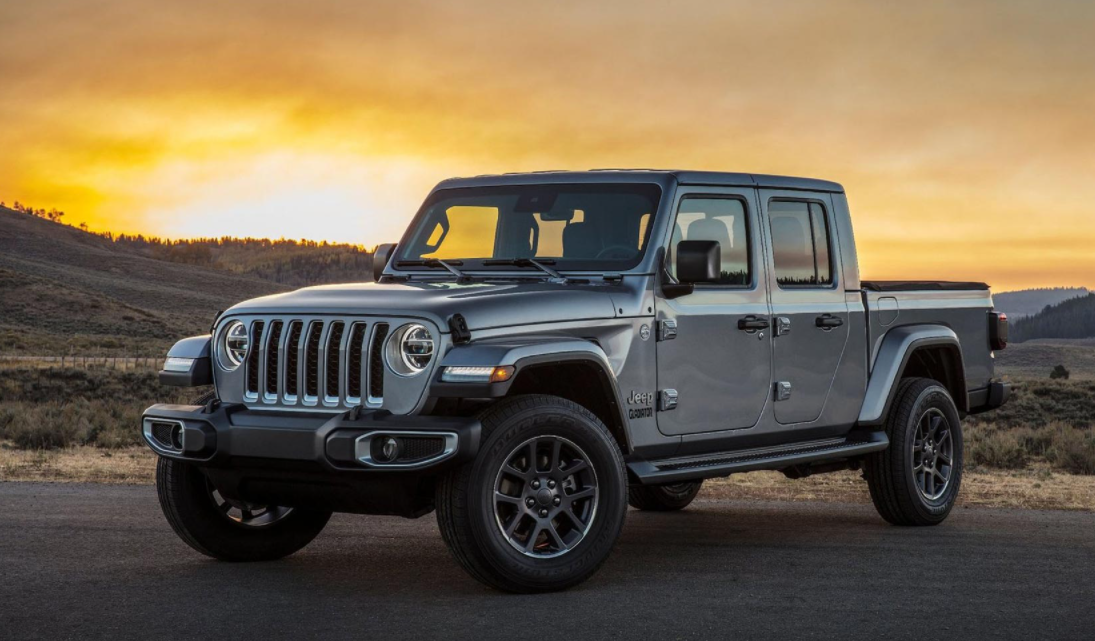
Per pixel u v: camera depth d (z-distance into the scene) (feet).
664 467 20.20
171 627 15.46
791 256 23.53
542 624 15.72
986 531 25.58
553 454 17.98
